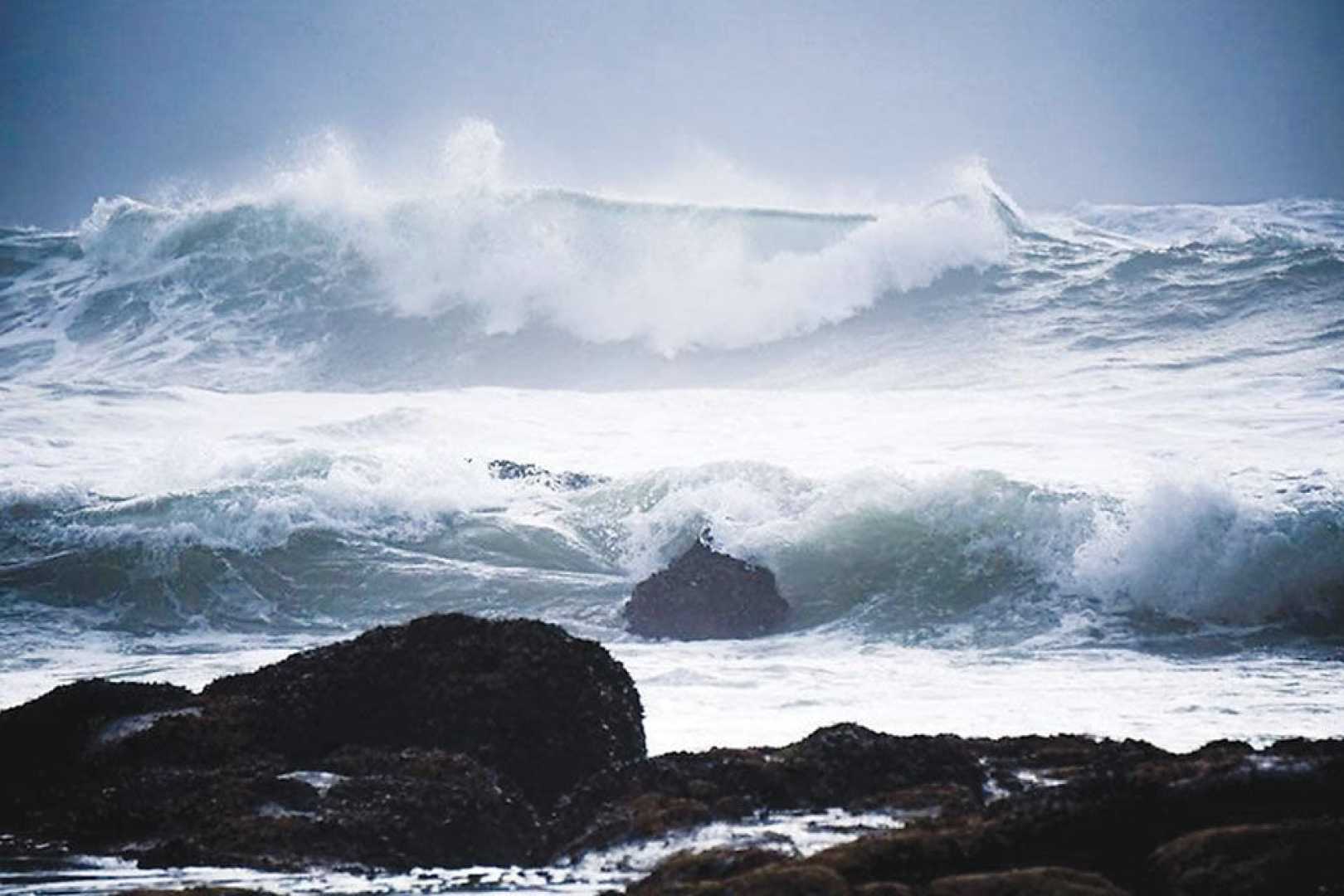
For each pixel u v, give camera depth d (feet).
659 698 200.03
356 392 525.75
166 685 130.11
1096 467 313.94
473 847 106.01
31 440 366.84
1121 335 473.26
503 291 547.08
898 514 291.79
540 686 120.78
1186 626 262.06
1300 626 259.80
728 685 210.59
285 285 560.20
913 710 189.47
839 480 301.02
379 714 121.60
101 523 305.32
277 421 392.27
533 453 358.84
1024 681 216.13
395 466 327.26
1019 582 276.82
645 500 313.73
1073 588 272.92
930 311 516.73
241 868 99.25
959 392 435.53
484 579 292.81
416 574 294.05
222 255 570.87
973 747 117.19
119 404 402.11
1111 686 210.59
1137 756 104.88
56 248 590.14
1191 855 64.03
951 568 281.74
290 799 107.86
